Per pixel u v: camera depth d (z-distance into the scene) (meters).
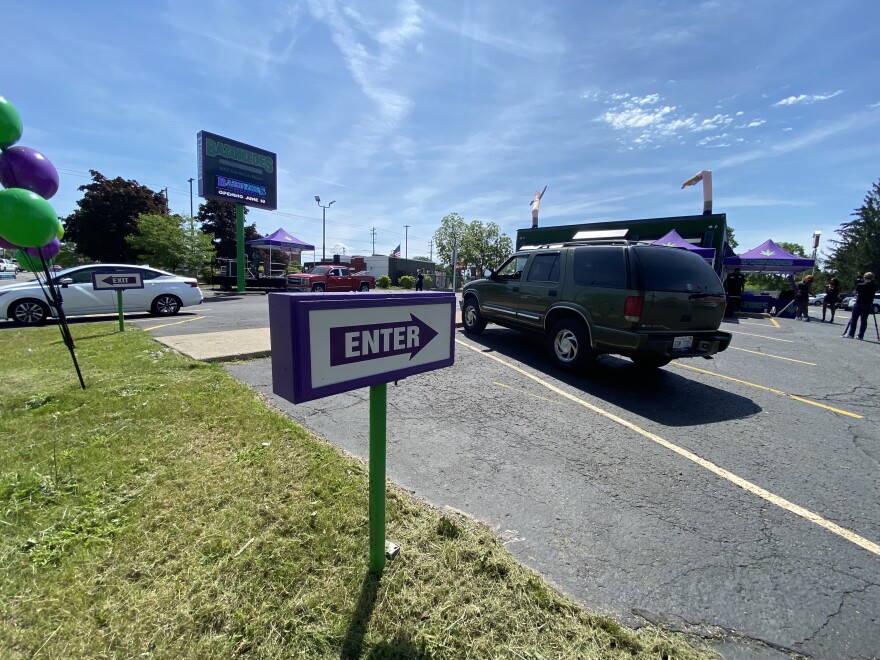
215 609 1.48
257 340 6.10
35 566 1.65
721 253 12.30
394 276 38.16
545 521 2.22
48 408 3.26
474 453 3.00
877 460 3.10
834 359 6.62
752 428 3.66
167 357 4.93
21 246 3.65
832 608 1.72
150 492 2.18
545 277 5.71
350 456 2.72
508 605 1.59
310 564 1.72
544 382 4.82
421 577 1.70
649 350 4.35
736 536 2.17
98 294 8.80
